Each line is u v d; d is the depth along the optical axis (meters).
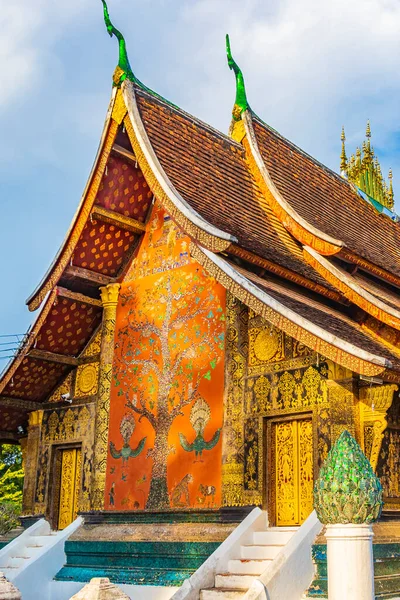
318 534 9.27
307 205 14.29
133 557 11.81
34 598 12.37
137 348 13.31
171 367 12.69
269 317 9.88
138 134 12.11
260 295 9.99
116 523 12.59
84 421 14.28
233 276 10.39
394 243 16.61
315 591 8.80
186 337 12.63
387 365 8.66
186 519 11.59
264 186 13.75
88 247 13.34
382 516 9.71
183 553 11.12
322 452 10.45
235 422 11.55
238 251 10.75
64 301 13.68
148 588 11.13
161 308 13.15
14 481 29.80
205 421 11.94
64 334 14.35
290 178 14.84
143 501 12.35
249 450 11.27
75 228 12.99
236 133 14.78
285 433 11.21
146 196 13.52
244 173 13.93
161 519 11.93
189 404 12.23
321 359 10.78
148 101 12.87
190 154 12.92
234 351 11.89
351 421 10.12
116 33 12.82
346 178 18.66
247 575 9.60
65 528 13.35
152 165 11.81
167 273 13.24
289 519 10.79
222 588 9.58
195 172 12.62
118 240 13.62
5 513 23.14
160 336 13.02
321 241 12.18
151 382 12.91
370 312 11.18
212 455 11.68
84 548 12.58
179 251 13.16
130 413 13.08
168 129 12.88
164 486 12.14
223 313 12.25
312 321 9.85
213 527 11.12
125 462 12.87
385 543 9.30
